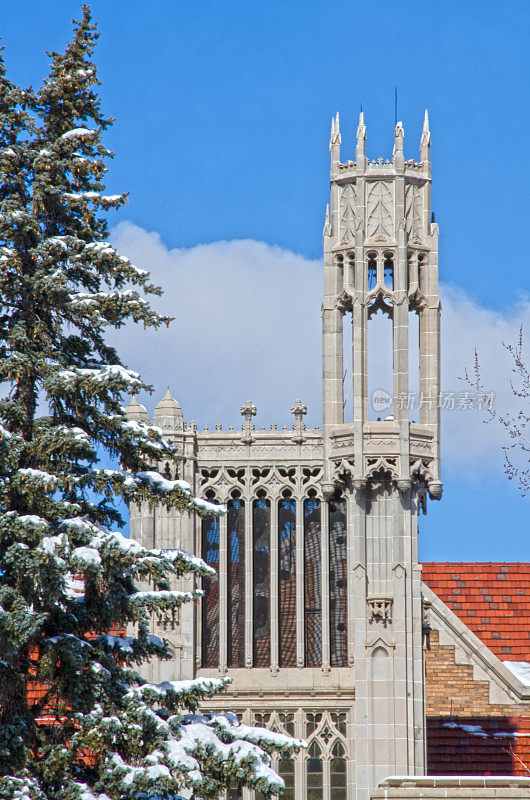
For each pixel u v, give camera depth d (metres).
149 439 78.38
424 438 95.25
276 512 96.50
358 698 93.12
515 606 116.19
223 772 73.69
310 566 96.44
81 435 74.69
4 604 72.62
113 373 75.56
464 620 115.38
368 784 92.19
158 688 75.50
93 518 77.38
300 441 96.75
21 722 73.75
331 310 97.62
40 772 73.06
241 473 97.19
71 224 79.88
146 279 78.50
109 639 76.31
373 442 94.31
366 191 97.62
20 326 77.00
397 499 94.75
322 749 93.62
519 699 104.94
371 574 94.50
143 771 72.06
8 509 75.38
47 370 76.38
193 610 95.50
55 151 78.62
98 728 72.62
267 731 76.62
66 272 78.25
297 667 94.81
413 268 97.31
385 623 93.81
